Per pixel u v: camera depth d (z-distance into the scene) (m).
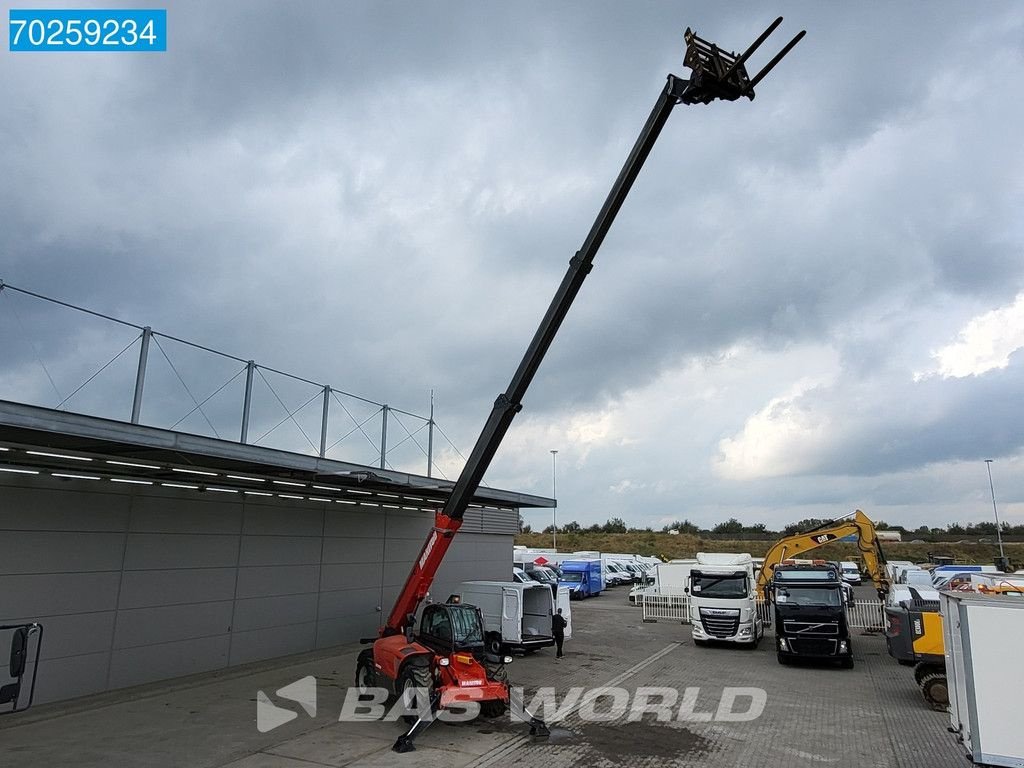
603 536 81.81
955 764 9.12
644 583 40.81
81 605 12.25
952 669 8.01
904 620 12.84
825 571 18.36
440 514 12.34
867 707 12.46
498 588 18.17
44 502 11.80
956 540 81.94
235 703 11.91
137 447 10.86
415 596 12.49
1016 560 63.19
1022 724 7.10
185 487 14.48
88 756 8.91
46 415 8.80
